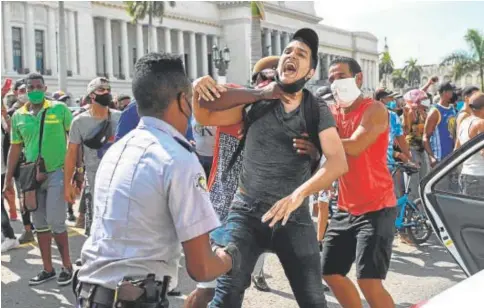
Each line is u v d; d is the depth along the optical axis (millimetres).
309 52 3094
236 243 3234
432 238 8008
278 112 3223
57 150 5770
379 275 3910
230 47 79375
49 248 5977
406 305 5324
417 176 8141
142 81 2373
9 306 5305
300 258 3262
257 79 3986
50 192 5766
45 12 56875
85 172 6270
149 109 2393
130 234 2262
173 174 2240
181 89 2396
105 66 65125
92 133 5742
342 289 4133
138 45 68812
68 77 57438
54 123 5773
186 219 2246
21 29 55125
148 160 2281
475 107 6520
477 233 4188
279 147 3234
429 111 8984
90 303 2291
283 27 83562
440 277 6199
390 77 117812
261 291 5688
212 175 3791
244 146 3404
